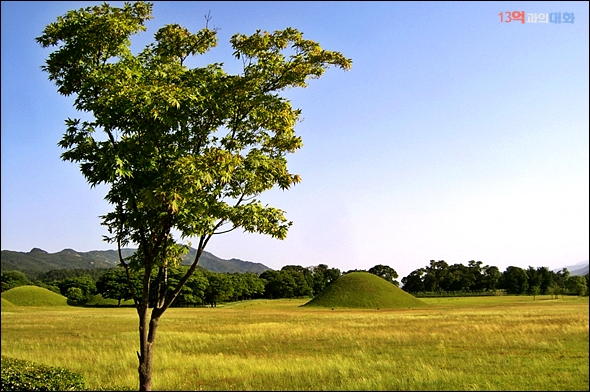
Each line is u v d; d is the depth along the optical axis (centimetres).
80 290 11225
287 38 943
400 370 1552
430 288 15562
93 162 864
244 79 892
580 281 10444
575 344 2103
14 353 2030
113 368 1620
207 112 912
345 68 966
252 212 865
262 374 1512
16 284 12306
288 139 1002
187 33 1006
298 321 4384
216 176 817
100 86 849
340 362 1695
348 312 6625
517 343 2183
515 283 13400
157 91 794
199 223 824
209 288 10556
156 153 841
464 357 1819
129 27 910
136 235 909
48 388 1031
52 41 931
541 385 1303
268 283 14688
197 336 2823
